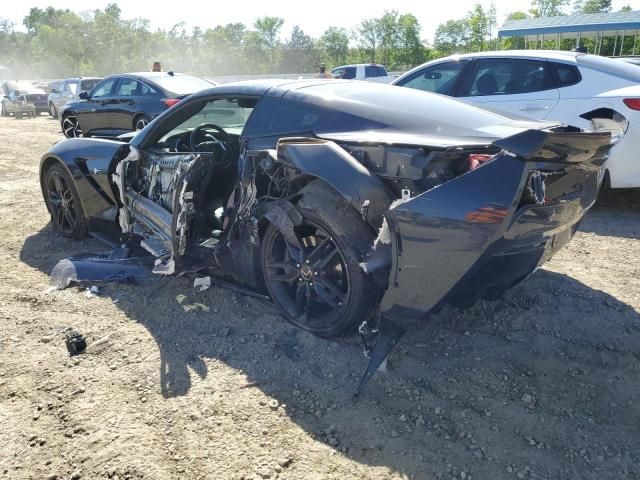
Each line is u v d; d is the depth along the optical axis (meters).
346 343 3.02
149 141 4.05
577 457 2.22
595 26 18.67
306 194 2.91
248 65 72.38
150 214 3.87
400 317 2.71
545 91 5.56
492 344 3.04
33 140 12.84
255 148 3.26
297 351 2.96
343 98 3.16
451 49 56.66
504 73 5.87
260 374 2.77
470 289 2.68
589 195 2.89
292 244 3.02
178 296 3.62
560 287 3.73
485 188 2.35
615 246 4.64
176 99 10.09
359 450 2.27
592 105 5.25
